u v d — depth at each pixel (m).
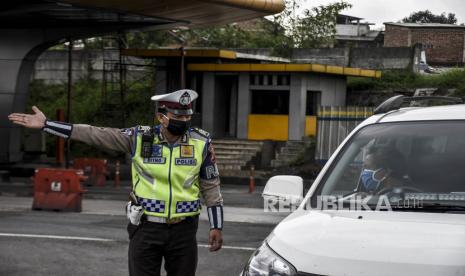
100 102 36.12
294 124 28.72
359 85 33.78
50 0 21.59
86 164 23.20
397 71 34.62
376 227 4.27
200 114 30.39
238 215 14.88
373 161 5.16
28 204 16.55
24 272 9.03
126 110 34.19
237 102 29.80
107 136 5.41
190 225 5.50
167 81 31.00
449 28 47.91
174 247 5.47
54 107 36.97
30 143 31.12
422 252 3.89
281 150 28.22
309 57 36.34
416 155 5.11
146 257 5.48
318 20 42.72
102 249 10.51
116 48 38.53
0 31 28.56
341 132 26.55
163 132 5.44
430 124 5.29
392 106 5.79
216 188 5.59
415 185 4.89
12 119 5.27
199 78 30.72
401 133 5.28
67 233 11.89
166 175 5.40
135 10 24.16
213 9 24.34
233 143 28.72
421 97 5.93
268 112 29.31
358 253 3.98
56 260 9.75
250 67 28.91
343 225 4.37
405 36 48.66
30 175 27.06
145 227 5.45
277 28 43.25
